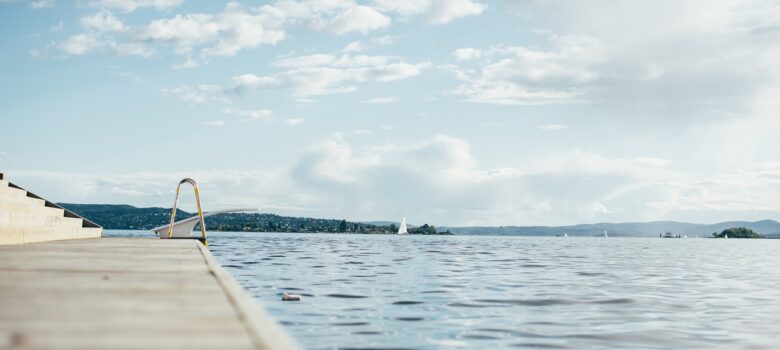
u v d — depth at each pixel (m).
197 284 5.21
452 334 7.70
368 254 29.77
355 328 7.94
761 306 10.98
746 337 7.89
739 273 20.22
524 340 7.44
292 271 17.02
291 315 8.88
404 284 13.86
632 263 25.72
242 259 22.41
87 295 4.50
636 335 7.91
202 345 2.85
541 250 43.62
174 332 3.16
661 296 12.38
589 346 7.19
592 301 11.29
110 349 2.74
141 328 3.25
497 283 14.52
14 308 3.88
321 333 7.56
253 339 3.00
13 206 12.15
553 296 11.92
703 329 8.44
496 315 9.33
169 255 8.79
